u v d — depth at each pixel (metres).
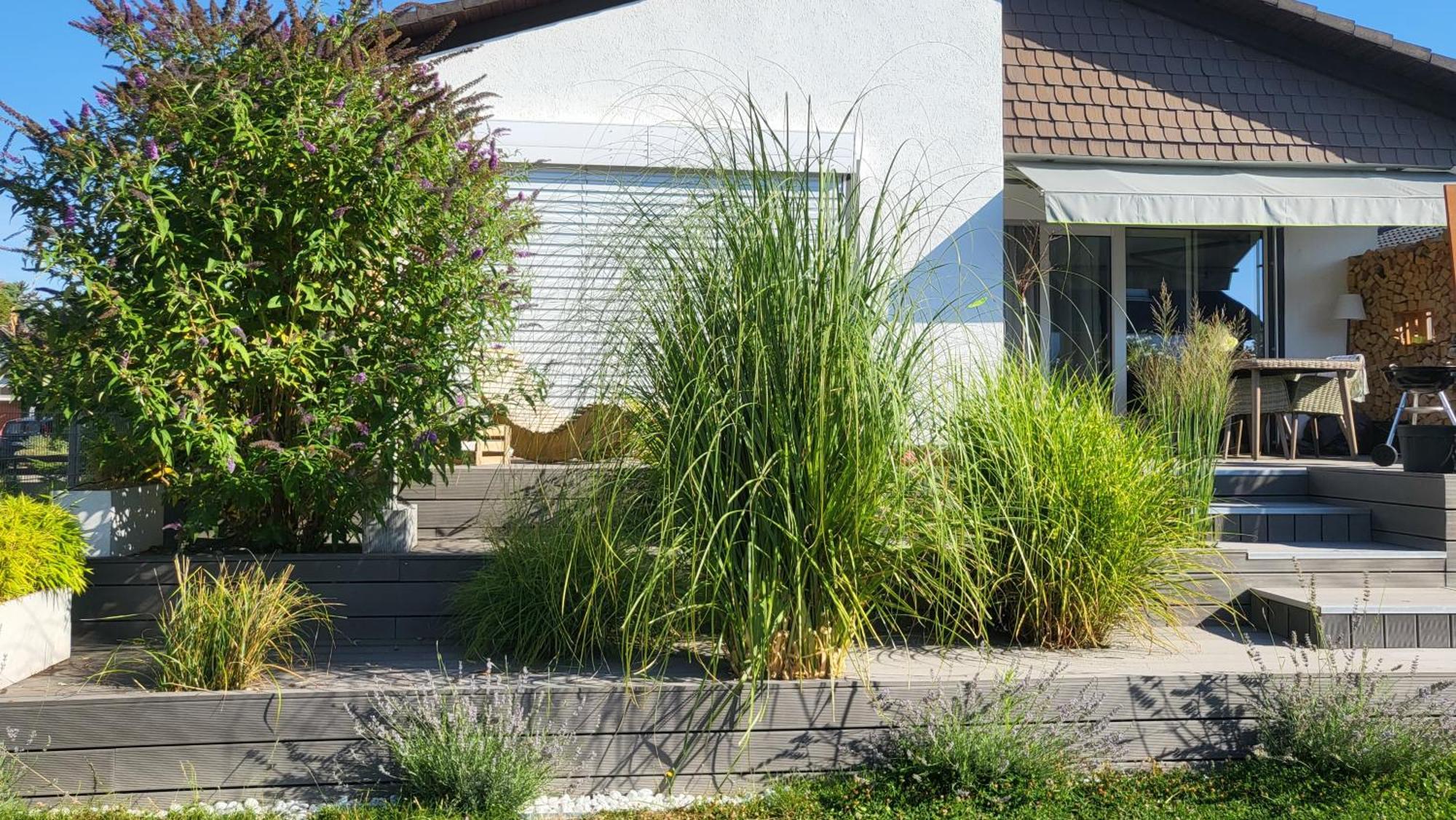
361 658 4.68
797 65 8.55
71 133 4.69
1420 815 3.67
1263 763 4.09
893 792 3.84
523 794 3.71
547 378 5.85
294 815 3.69
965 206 8.67
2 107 4.74
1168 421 5.74
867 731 4.06
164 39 4.96
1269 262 10.92
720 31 8.47
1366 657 4.29
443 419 5.17
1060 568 4.83
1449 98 10.28
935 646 4.92
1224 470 7.00
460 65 8.21
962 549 4.40
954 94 8.70
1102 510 4.85
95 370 4.57
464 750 3.71
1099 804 3.80
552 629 4.56
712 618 4.12
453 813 3.64
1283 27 9.94
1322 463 8.21
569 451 5.32
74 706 3.77
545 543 4.65
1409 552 5.83
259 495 5.00
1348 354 10.94
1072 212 8.48
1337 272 10.90
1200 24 10.15
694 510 4.03
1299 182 9.46
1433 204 8.73
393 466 5.03
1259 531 6.36
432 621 5.09
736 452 4.03
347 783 3.89
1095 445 5.00
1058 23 9.99
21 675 4.25
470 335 5.25
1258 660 4.35
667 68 8.38
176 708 3.83
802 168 4.64
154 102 4.72
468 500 6.21
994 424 4.92
